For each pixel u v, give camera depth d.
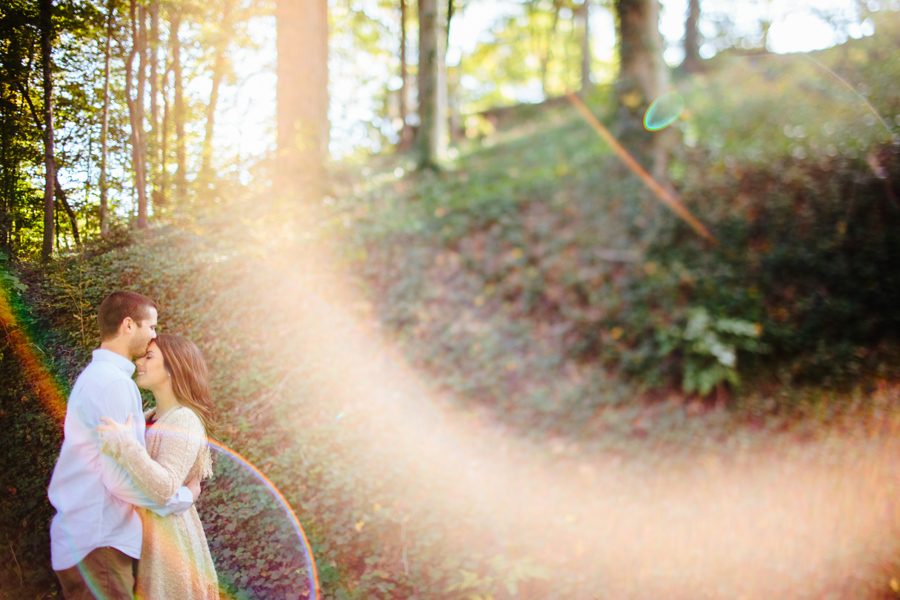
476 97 21.05
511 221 7.70
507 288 6.69
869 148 6.68
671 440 4.92
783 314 5.94
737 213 6.98
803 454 4.49
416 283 5.99
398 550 3.25
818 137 7.21
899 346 5.33
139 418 2.02
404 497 3.65
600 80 19.80
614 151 8.17
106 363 2.00
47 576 2.37
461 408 5.04
